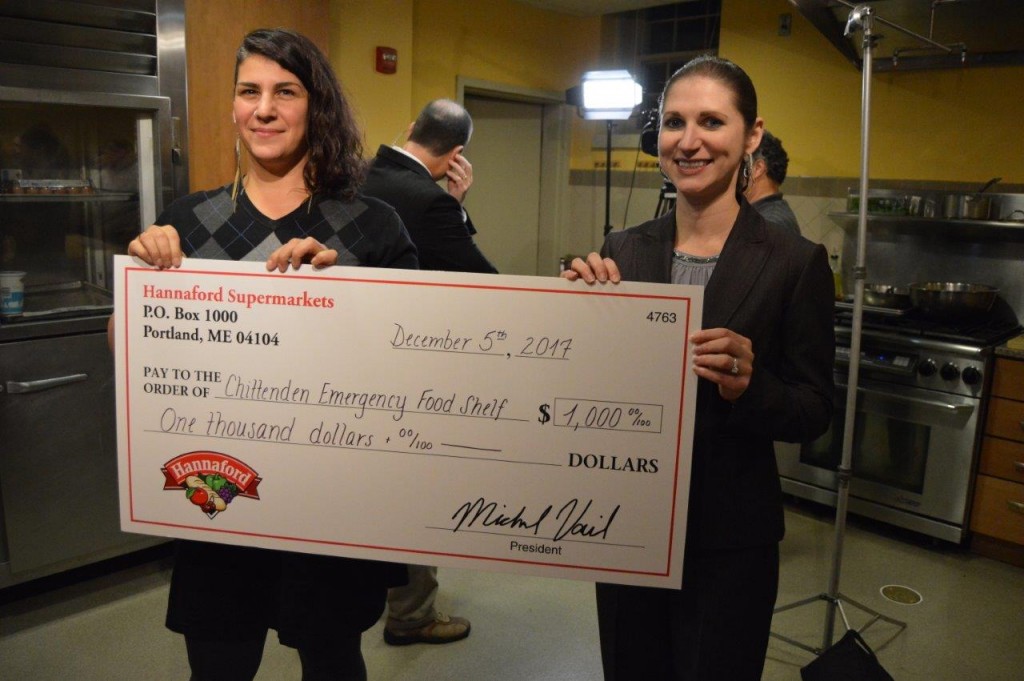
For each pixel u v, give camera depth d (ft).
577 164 16.70
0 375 7.49
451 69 14.14
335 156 4.00
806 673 6.66
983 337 9.67
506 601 8.56
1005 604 8.88
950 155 11.38
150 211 8.45
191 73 9.09
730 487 3.86
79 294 8.46
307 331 3.77
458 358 3.71
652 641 4.14
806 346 3.89
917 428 10.05
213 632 4.17
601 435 3.67
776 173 8.30
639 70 16.02
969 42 10.14
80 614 8.04
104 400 8.25
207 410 3.87
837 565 7.57
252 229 4.01
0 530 7.69
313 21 10.31
